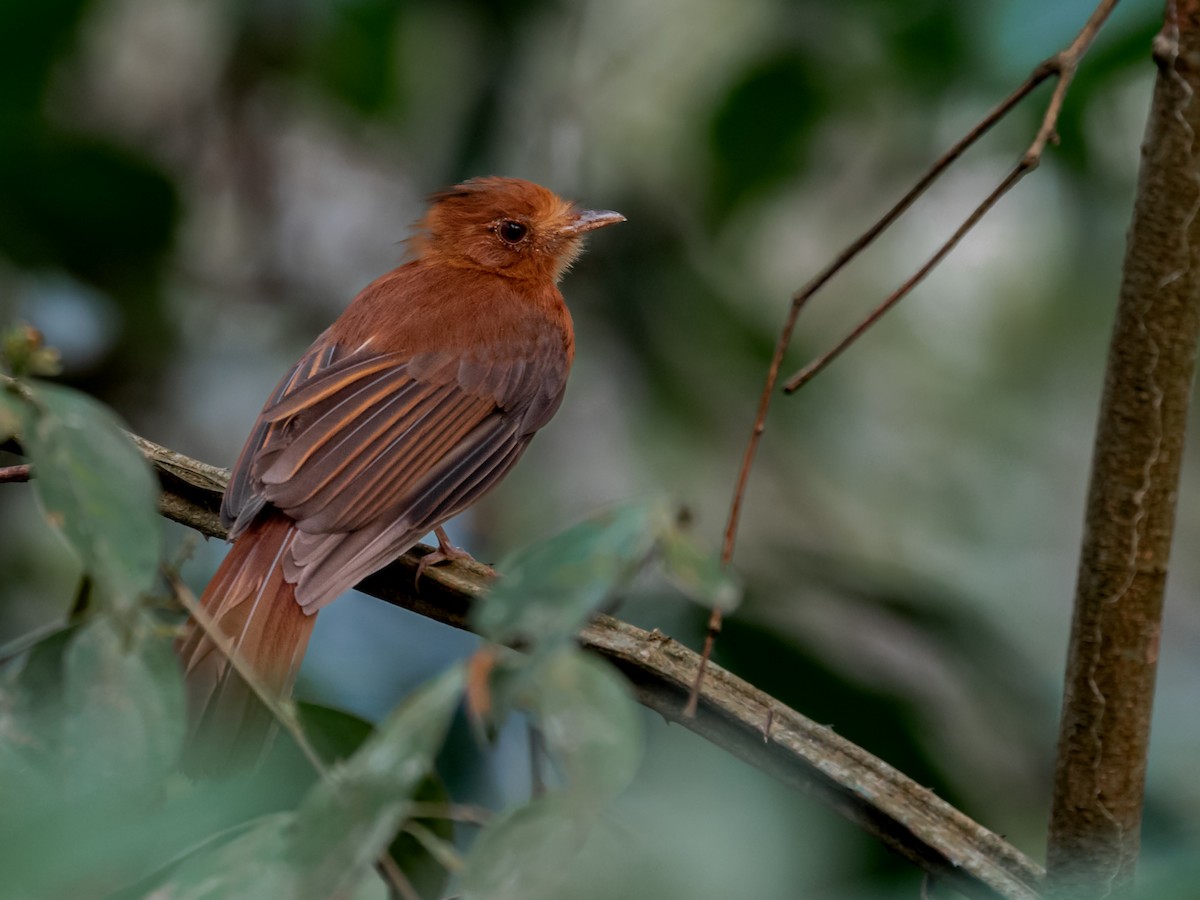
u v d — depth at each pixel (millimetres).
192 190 12766
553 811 3777
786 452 13047
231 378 12891
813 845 6430
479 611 3812
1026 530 13570
